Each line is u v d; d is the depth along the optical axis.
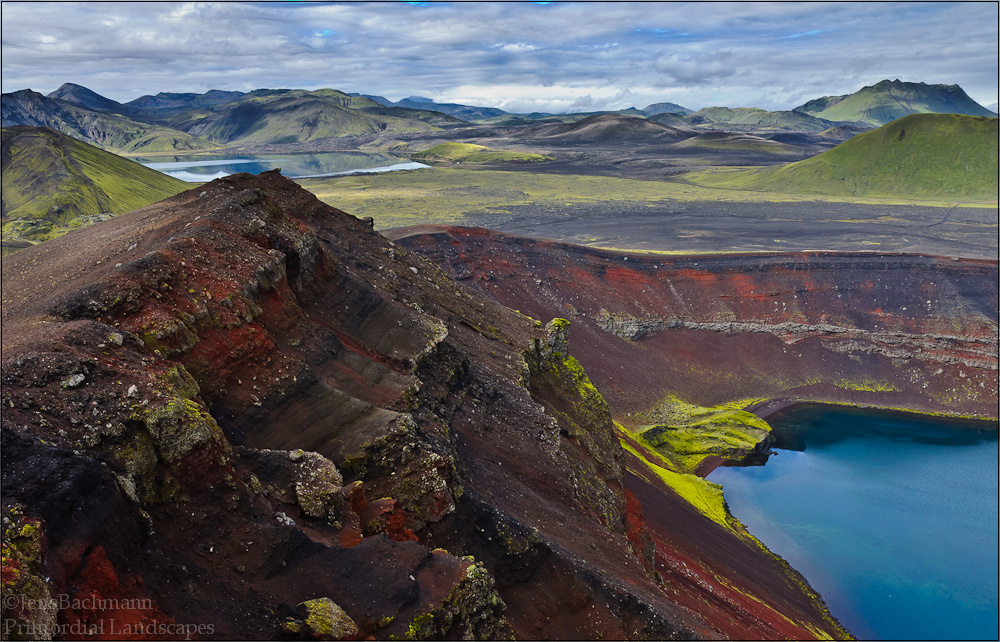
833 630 53.78
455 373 39.09
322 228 48.88
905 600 59.50
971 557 66.56
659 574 41.09
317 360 30.39
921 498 80.06
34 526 13.70
